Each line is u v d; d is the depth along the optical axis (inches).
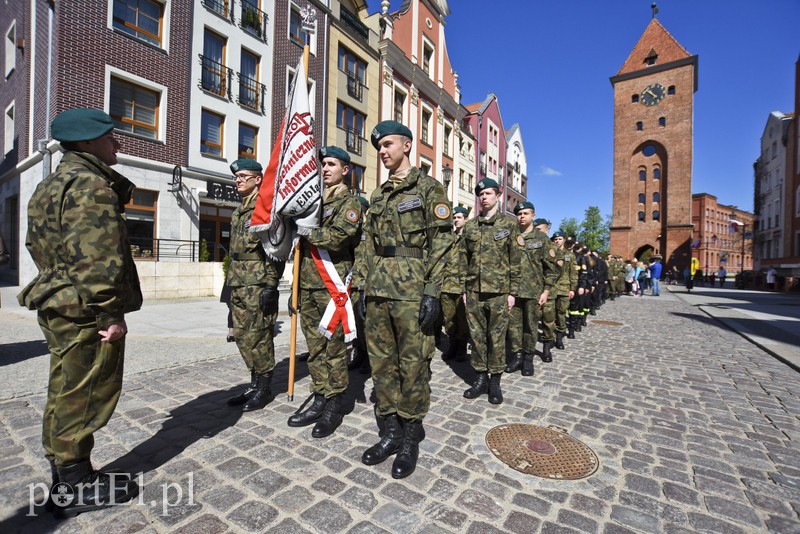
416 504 80.8
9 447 98.8
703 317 399.5
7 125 593.9
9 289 457.1
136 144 442.6
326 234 116.0
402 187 101.9
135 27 448.5
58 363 74.4
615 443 110.4
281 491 84.2
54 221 71.5
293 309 124.3
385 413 103.0
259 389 131.4
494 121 1362.0
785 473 95.7
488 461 99.1
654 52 1616.6
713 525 76.4
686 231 1531.7
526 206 192.2
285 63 617.0
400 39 836.0
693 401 145.9
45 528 71.4
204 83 516.4
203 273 448.5
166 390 144.8
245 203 137.9
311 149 120.6
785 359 205.0
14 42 546.0
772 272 922.1
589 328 323.0
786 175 1170.6
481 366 147.2
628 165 1670.8
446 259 97.3
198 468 92.6
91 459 95.1
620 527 75.3
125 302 77.2
